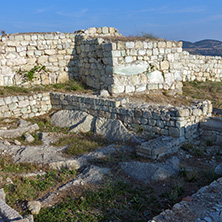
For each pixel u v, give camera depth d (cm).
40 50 1327
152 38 1239
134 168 615
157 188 546
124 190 531
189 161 693
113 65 1060
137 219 435
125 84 1098
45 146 806
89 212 455
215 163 676
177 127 750
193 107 821
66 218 435
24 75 1292
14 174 598
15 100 1074
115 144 811
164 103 1085
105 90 1089
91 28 1373
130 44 1090
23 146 771
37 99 1149
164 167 630
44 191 540
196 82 1544
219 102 1175
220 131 782
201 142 807
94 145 804
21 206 471
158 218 399
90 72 1273
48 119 1103
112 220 432
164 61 1193
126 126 889
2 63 1232
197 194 474
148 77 1157
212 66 1675
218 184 508
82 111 1045
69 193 525
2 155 698
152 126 818
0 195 471
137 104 934
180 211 417
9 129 928
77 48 1408
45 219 430
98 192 520
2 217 399
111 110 925
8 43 1242
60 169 645
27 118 1113
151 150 670
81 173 621
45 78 1352
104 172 609
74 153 739
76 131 959
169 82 1220
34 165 660
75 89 1245
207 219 391
